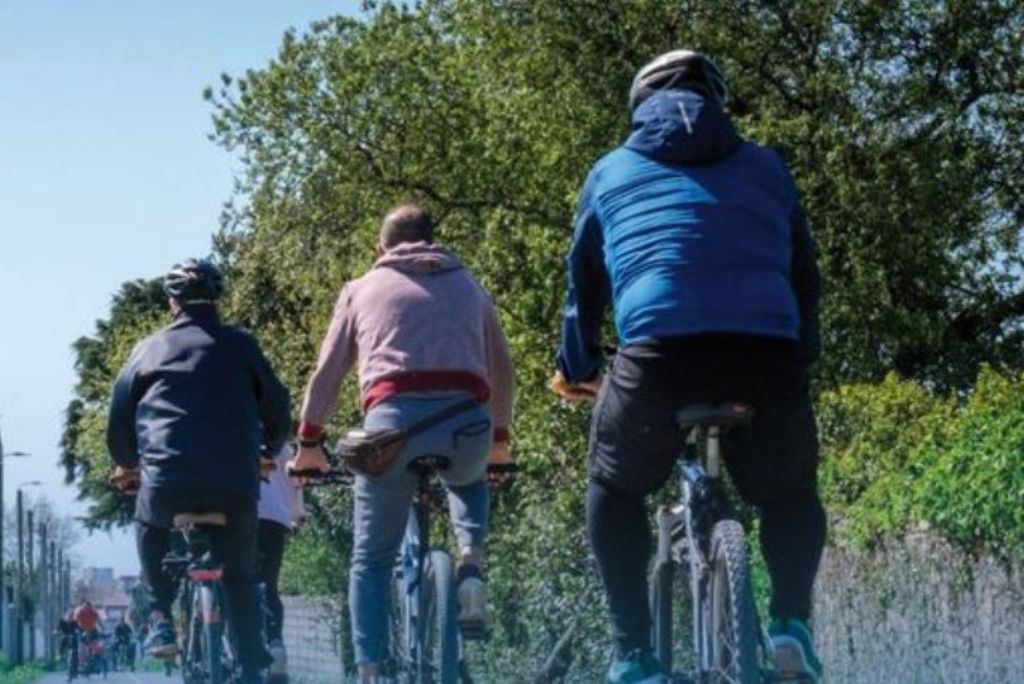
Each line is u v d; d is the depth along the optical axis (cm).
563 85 4209
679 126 867
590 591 2747
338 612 3453
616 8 4153
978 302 4384
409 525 1214
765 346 845
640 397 849
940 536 1711
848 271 4100
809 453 870
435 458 1143
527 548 2962
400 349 1147
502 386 1202
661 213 858
